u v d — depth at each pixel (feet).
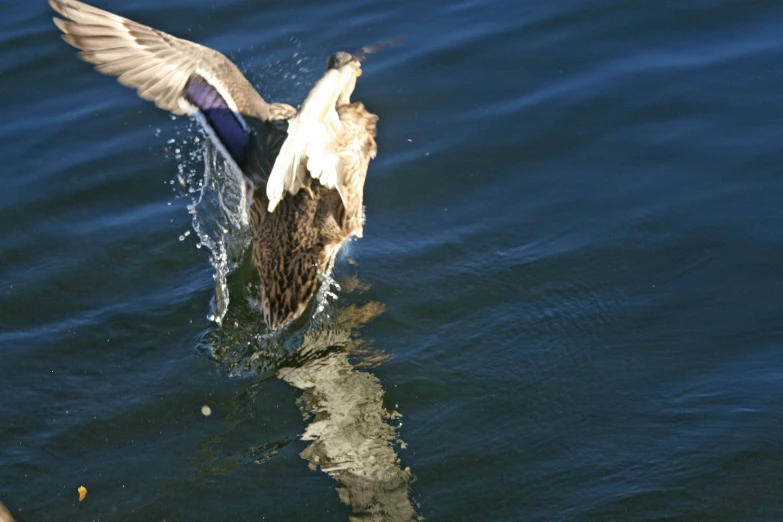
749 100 30.37
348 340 24.12
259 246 25.07
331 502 19.98
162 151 30.81
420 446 21.20
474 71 32.99
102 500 20.47
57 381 23.32
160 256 27.07
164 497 20.38
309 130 20.89
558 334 23.86
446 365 23.25
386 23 35.63
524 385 22.57
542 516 19.53
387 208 28.17
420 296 25.26
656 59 32.60
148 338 24.58
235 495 20.29
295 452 21.18
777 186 27.32
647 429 21.20
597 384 22.44
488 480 20.35
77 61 34.71
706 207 26.96
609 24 34.45
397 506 19.81
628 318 24.11
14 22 36.40
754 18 33.86
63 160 30.40
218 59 24.34
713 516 19.21
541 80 32.35
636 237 26.35
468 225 27.37
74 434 21.98
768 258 25.18
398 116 31.27
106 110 32.58
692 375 22.38
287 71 32.78
